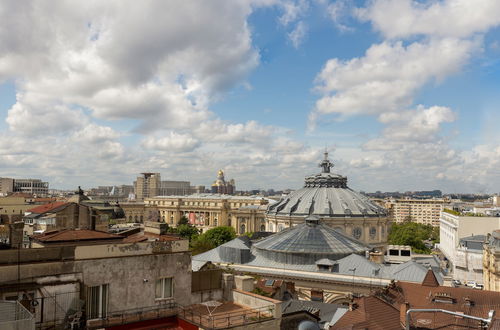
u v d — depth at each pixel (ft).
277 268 384.06
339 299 345.10
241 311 119.03
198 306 123.34
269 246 412.77
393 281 279.08
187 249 123.54
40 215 377.50
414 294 259.19
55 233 135.74
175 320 113.80
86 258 104.78
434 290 255.50
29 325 85.25
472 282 549.13
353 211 619.67
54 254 103.76
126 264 109.91
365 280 343.67
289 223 622.13
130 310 109.70
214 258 418.92
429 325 214.48
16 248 107.86
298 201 650.43
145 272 113.09
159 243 117.91
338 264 371.97
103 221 250.57
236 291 129.39
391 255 593.42
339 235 426.10
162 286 117.08
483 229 638.12
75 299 101.14
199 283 130.00
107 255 107.96
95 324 102.83
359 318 198.59
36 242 121.90
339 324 201.46
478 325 211.82
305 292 357.00
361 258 373.61
